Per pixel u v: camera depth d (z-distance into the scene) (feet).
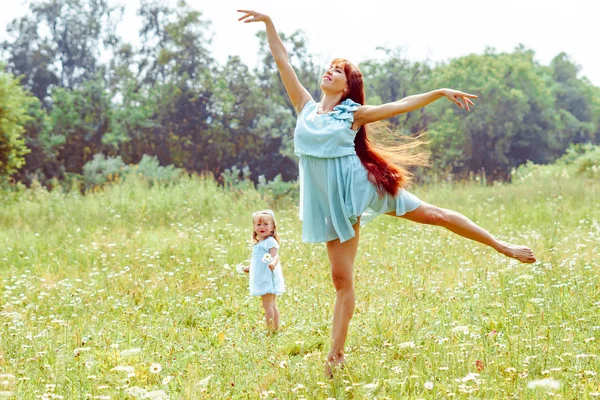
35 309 25.34
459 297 23.85
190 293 27.02
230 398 15.28
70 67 226.58
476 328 19.75
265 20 18.69
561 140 213.25
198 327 21.99
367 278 28.17
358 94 17.48
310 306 23.97
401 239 37.50
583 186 60.85
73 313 24.61
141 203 56.80
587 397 13.91
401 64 198.18
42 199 60.08
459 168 190.29
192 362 18.04
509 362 16.29
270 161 163.84
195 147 163.63
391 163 17.28
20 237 43.62
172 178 69.41
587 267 26.58
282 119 165.89
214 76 172.14
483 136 194.70
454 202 57.82
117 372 16.72
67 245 40.57
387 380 15.38
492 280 26.18
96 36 230.27
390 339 19.06
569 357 16.47
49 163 143.43
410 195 17.28
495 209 51.21
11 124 82.64
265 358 17.88
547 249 32.22
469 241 35.58
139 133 160.35
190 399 14.89
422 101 16.76
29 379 16.40
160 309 24.93
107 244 38.70
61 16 226.38
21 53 219.00
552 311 21.21
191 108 164.76
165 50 180.96
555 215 45.34
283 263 31.73
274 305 21.93
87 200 59.21
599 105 267.18
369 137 17.69
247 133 163.22
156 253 34.19
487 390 14.29
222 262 32.83
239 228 43.88
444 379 15.38
